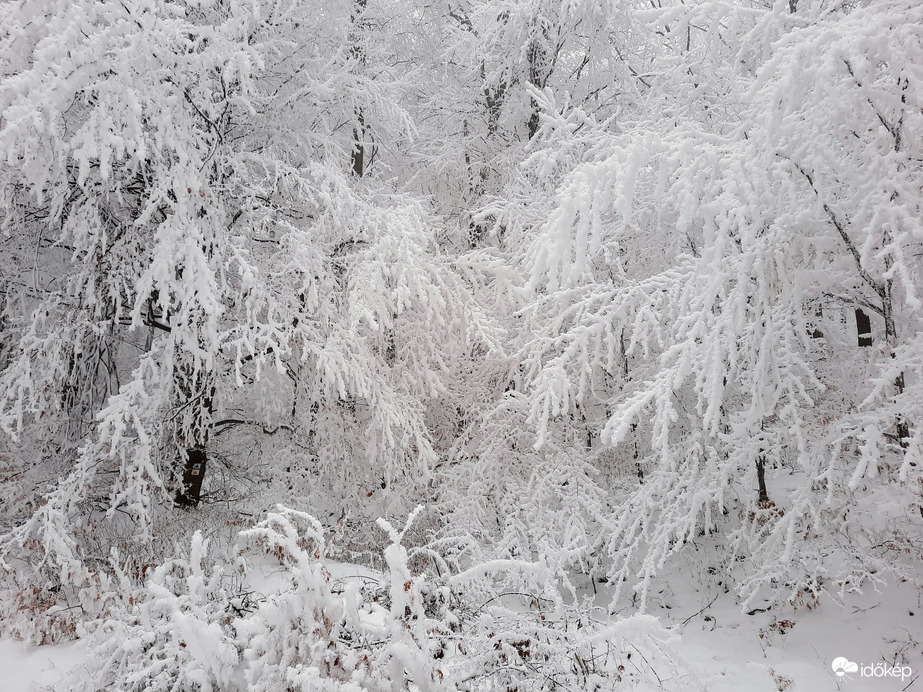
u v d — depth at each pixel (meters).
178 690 2.96
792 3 5.72
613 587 7.95
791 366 4.86
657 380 4.94
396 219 6.48
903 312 4.72
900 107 3.72
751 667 5.14
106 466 5.95
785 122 4.02
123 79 4.74
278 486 7.23
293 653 2.81
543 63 9.23
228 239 6.02
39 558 5.18
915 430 4.12
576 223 4.49
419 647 2.85
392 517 7.43
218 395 6.92
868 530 5.32
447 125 10.07
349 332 6.31
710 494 6.14
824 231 4.70
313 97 6.83
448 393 7.53
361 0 8.10
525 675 3.34
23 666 4.01
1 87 4.12
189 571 4.77
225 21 5.64
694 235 6.31
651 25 8.12
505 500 7.55
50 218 5.39
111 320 5.89
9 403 5.93
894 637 5.08
